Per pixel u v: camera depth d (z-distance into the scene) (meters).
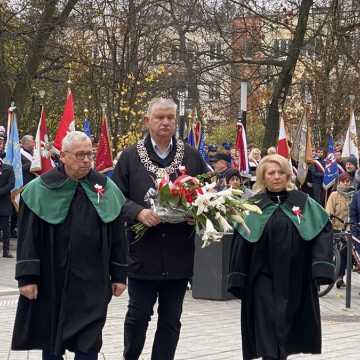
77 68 30.91
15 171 20.23
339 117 34.72
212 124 44.88
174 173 8.31
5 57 32.59
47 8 31.81
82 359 7.18
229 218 7.85
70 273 7.24
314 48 36.19
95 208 7.30
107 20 30.83
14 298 14.41
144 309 8.23
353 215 16.14
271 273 7.89
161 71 30.83
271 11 36.41
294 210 7.87
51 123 38.16
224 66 37.38
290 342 7.94
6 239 19.88
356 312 13.84
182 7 33.94
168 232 8.13
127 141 27.55
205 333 11.49
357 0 35.72
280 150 23.03
